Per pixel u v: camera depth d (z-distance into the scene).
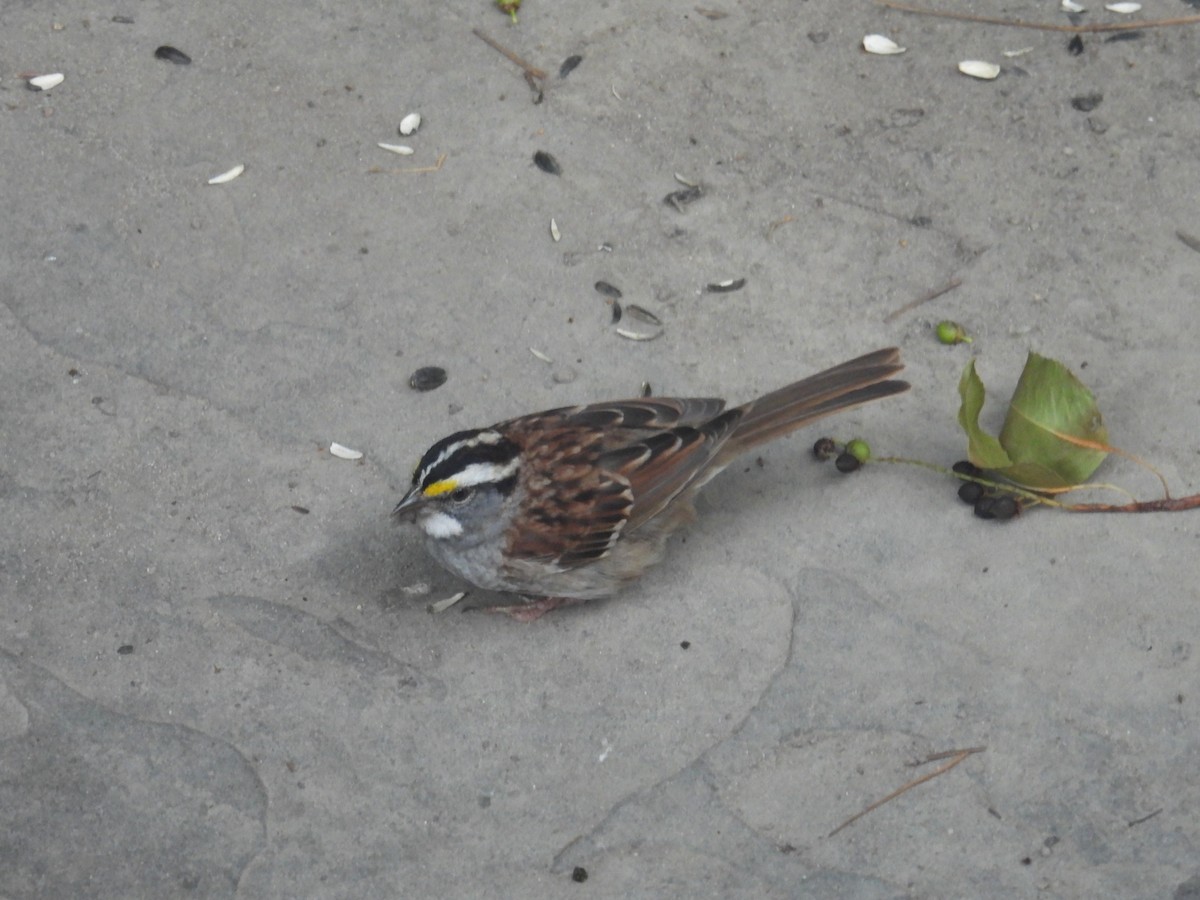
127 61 8.91
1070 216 8.13
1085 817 6.05
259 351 7.68
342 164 8.48
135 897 5.89
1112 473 7.07
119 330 7.76
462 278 7.98
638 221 8.23
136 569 6.89
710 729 6.38
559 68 8.95
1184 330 7.59
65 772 6.23
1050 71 8.80
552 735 6.37
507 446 6.34
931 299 7.82
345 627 6.71
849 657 6.57
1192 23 9.00
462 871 5.98
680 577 6.86
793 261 8.02
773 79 8.86
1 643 6.62
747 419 6.77
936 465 7.18
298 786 6.21
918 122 8.61
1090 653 6.52
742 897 5.88
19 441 7.30
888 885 5.89
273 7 9.23
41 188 8.33
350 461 7.27
